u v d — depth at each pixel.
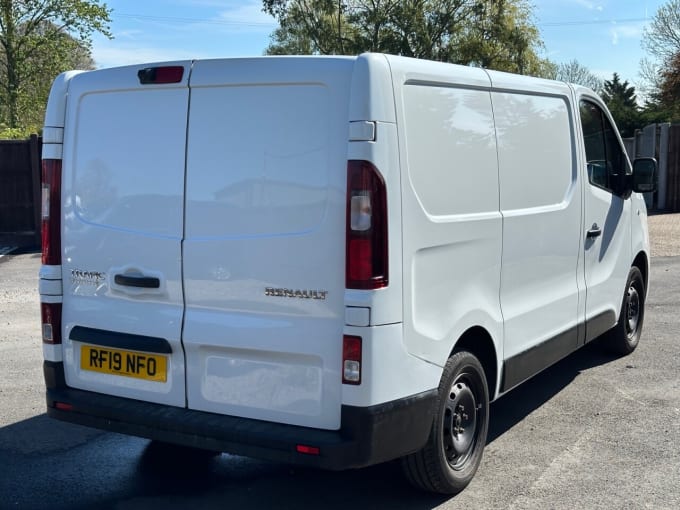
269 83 3.54
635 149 21.53
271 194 3.54
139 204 3.88
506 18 37.38
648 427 5.05
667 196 19.45
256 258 3.57
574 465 4.45
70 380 4.20
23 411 5.48
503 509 3.91
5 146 14.91
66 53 31.81
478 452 4.25
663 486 4.15
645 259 6.95
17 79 31.33
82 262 4.09
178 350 3.80
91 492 4.19
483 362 4.38
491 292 4.28
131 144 3.91
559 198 5.13
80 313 4.12
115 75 3.96
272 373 3.57
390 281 3.41
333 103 3.42
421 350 3.64
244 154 3.60
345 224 3.38
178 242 3.76
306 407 3.51
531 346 4.79
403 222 3.49
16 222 15.13
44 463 4.58
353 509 3.96
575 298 5.42
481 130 4.17
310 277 3.46
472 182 4.07
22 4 30.52
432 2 37.31
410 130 3.57
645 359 6.67
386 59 3.46
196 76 3.70
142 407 3.88
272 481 4.32
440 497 4.07
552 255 5.02
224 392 3.70
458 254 3.93
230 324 3.64
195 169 3.72
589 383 6.02
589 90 5.75
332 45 37.91
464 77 4.01
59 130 4.17
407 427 3.56
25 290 10.30
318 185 3.45
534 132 4.79
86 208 4.07
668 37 38.38
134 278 3.89
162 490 4.21
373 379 3.38
